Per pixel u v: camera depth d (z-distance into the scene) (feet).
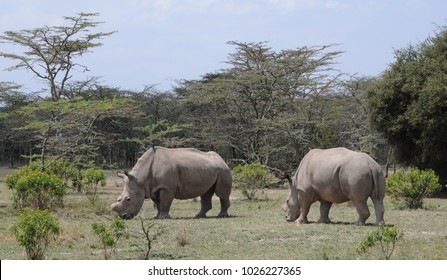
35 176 105.29
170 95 299.38
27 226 61.93
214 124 247.70
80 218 97.25
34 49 199.31
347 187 81.92
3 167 327.67
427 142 146.72
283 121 205.77
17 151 345.10
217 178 99.50
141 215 100.07
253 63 236.22
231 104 238.68
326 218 87.81
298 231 78.02
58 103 157.17
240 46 239.71
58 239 71.72
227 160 249.75
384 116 154.71
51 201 108.47
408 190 106.63
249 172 132.57
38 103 158.61
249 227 82.74
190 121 273.33
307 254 62.95
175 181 95.96
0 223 92.17
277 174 181.57
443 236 73.10
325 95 224.94
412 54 161.89
